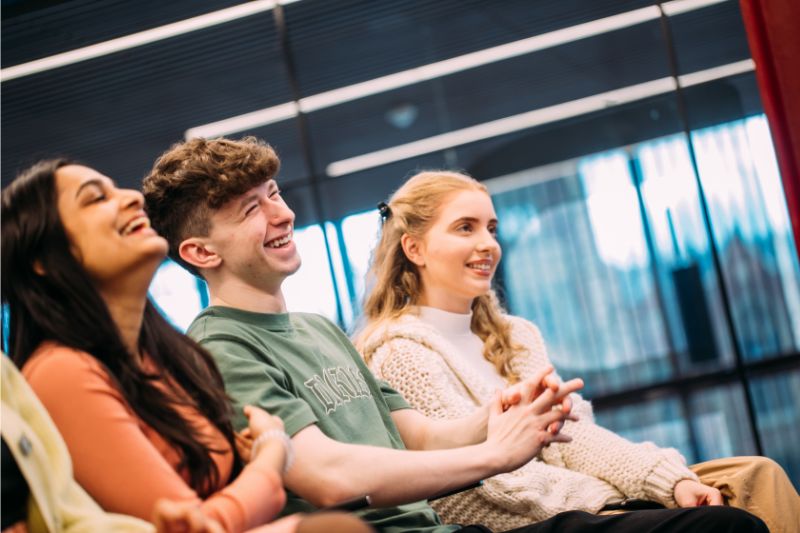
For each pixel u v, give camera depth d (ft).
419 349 7.93
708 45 21.71
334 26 20.34
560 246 22.79
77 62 19.98
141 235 5.16
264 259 6.44
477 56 21.79
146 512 4.66
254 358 6.19
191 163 6.40
